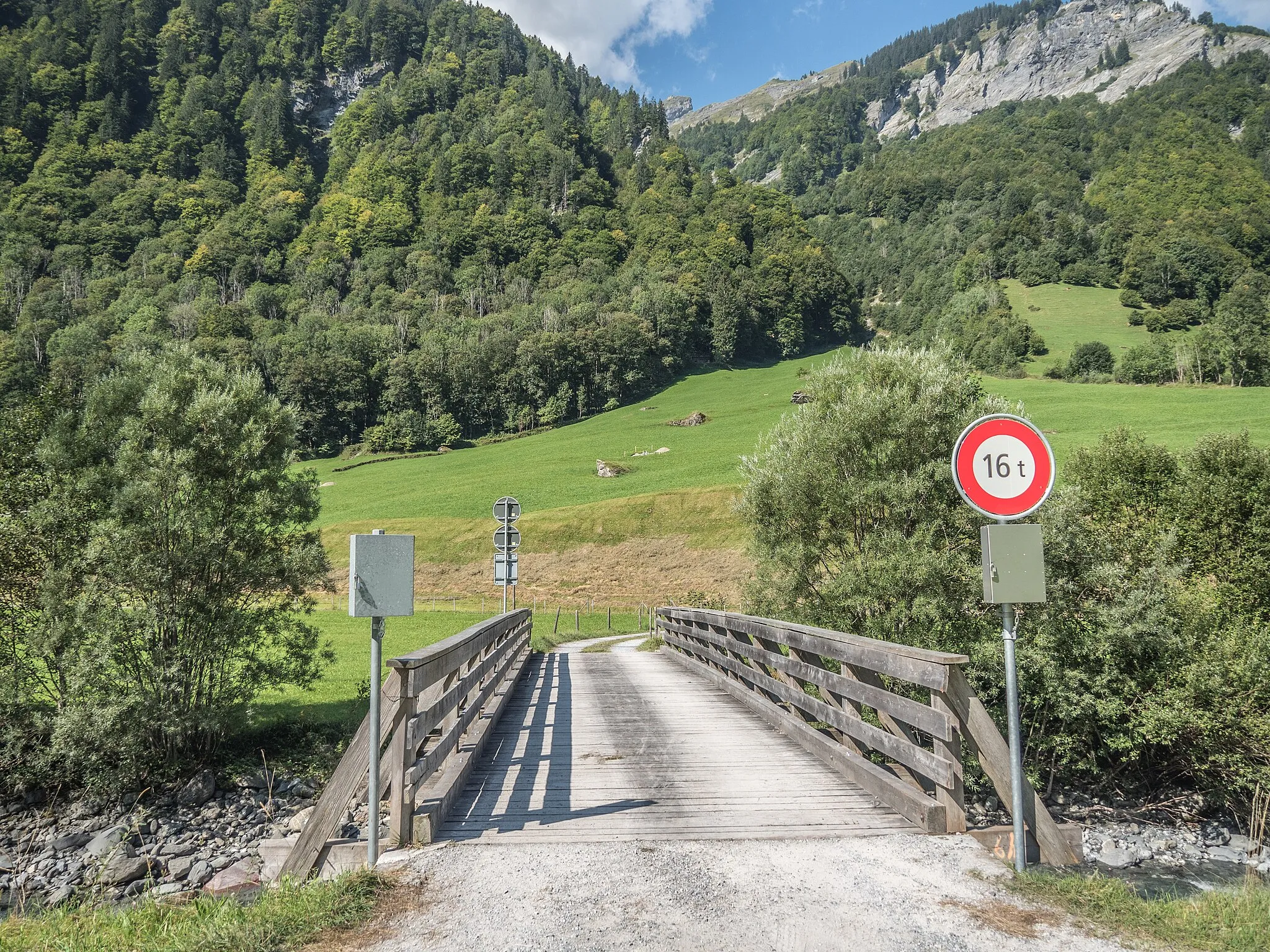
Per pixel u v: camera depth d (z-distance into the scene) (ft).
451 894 16.17
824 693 29.17
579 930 14.43
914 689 36.70
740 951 13.60
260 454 41.83
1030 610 36.35
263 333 483.10
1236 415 212.43
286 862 18.67
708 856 18.26
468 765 25.61
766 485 46.96
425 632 95.14
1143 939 14.16
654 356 495.82
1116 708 33.42
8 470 40.70
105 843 34.68
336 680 61.77
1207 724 32.89
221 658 40.14
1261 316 347.77
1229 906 15.69
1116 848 31.22
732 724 35.50
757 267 649.61
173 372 41.19
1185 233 543.39
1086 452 48.83
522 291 623.36
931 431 41.55
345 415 409.28
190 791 38.75
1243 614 38.78
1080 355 379.35
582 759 28.48
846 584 40.78
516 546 77.36
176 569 38.78
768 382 476.13
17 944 16.34
